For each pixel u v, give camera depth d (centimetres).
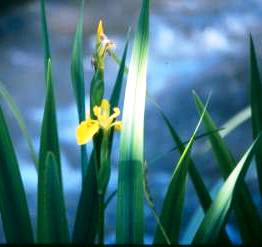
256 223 248
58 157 236
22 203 230
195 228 257
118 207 223
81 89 245
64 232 221
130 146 224
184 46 843
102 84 229
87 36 904
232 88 732
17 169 230
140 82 226
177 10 951
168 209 232
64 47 875
